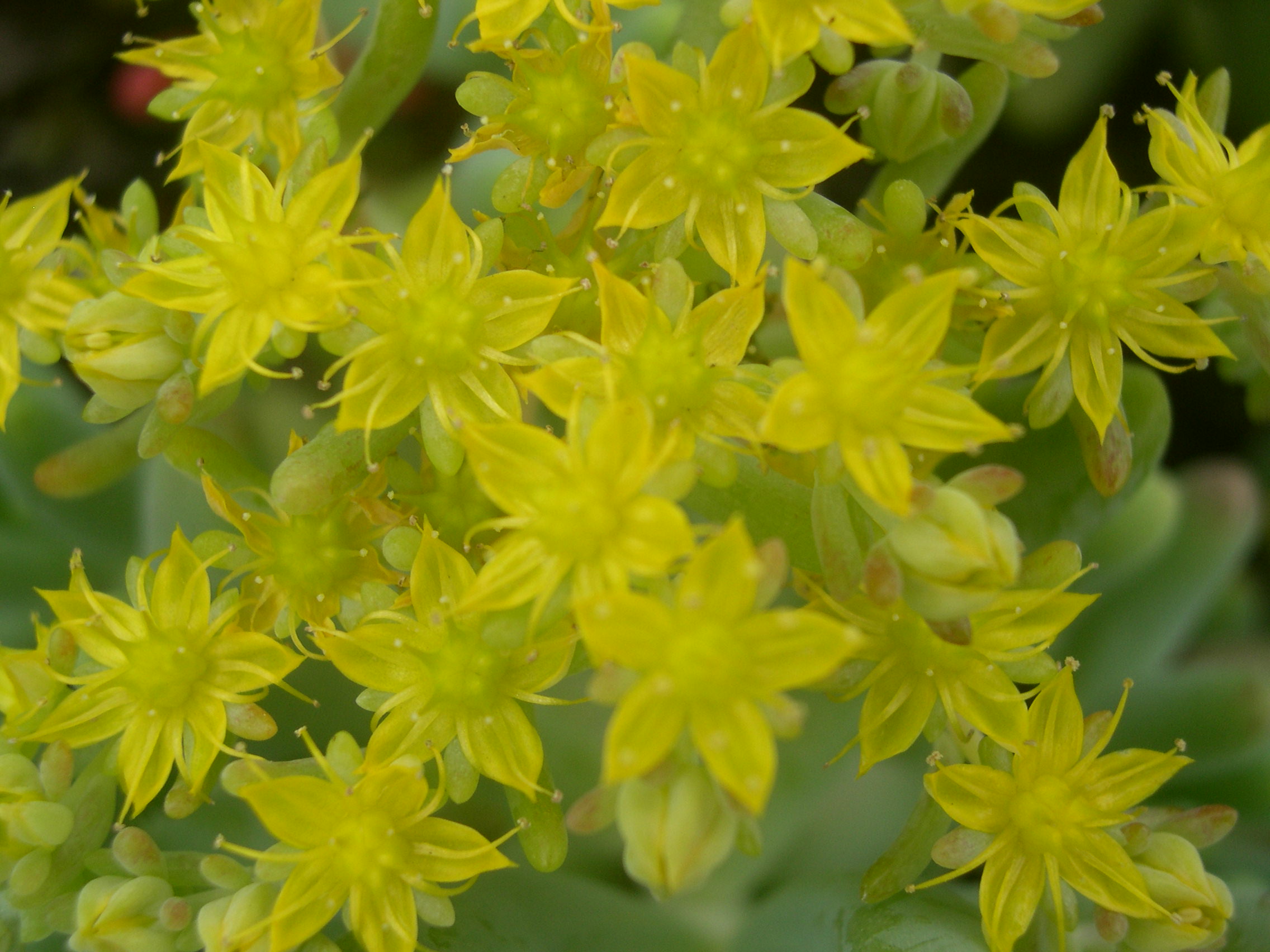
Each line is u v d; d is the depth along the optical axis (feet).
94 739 0.62
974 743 0.63
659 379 0.61
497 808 0.67
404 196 0.72
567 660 0.62
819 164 0.62
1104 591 0.73
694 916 0.69
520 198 0.63
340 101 0.66
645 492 0.59
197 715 0.62
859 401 0.59
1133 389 0.66
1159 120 0.63
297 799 0.61
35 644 0.70
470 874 0.62
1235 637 0.78
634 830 0.58
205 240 0.61
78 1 0.79
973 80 0.65
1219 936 0.62
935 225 0.65
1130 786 0.63
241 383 0.65
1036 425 0.63
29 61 0.79
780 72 0.62
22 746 0.63
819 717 0.68
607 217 0.62
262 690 0.63
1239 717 0.70
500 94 0.63
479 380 0.62
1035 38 0.63
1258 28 0.76
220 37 0.65
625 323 0.61
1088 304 0.63
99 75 0.79
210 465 0.63
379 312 0.62
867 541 0.61
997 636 0.62
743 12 0.62
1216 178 0.64
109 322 0.62
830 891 0.66
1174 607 0.73
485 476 0.59
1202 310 0.67
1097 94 0.76
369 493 0.63
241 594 0.63
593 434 0.59
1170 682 0.72
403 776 0.61
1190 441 0.79
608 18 0.63
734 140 0.62
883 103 0.64
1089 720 0.62
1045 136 0.77
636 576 0.60
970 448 0.59
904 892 0.65
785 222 0.62
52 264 0.65
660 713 0.58
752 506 0.62
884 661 0.62
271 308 0.61
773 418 0.59
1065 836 0.62
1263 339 0.64
